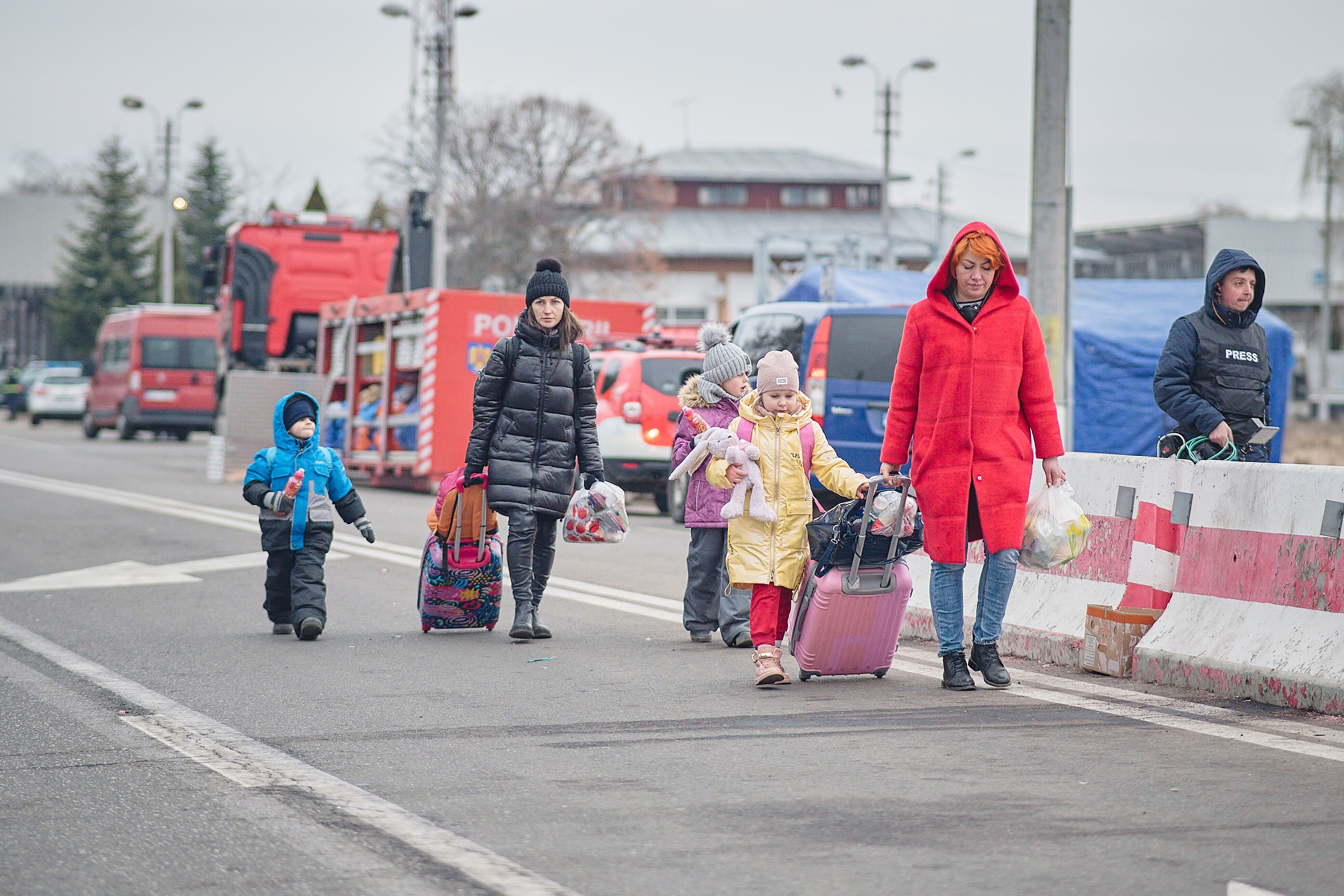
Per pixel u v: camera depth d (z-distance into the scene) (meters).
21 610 19.70
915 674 14.95
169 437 80.19
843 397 28.25
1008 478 13.70
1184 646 13.94
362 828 9.34
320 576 17.44
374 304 44.00
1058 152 27.23
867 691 13.95
